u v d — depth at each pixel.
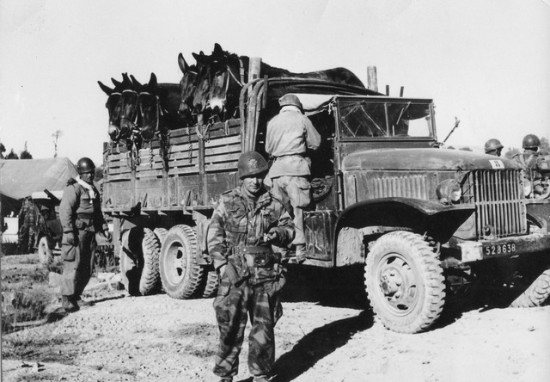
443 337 4.86
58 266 10.69
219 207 3.86
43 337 5.42
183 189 7.75
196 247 7.40
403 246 5.12
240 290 3.75
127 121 8.70
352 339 5.02
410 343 4.75
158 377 4.16
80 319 6.32
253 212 3.83
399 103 6.75
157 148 8.27
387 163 5.86
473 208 5.29
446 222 5.43
